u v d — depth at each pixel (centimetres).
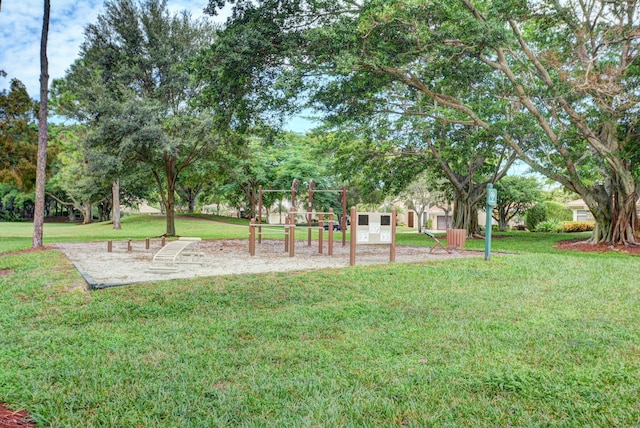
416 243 2052
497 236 2692
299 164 3603
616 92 1434
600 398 363
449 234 1540
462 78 1505
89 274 959
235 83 1463
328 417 338
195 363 457
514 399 366
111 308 676
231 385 402
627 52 1639
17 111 2175
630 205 1788
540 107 1867
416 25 1271
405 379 407
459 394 377
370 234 1086
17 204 5741
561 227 3541
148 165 2461
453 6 1361
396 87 1906
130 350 498
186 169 2811
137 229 3328
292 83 1370
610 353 474
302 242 2073
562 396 368
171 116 2320
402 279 877
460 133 2300
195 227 3425
